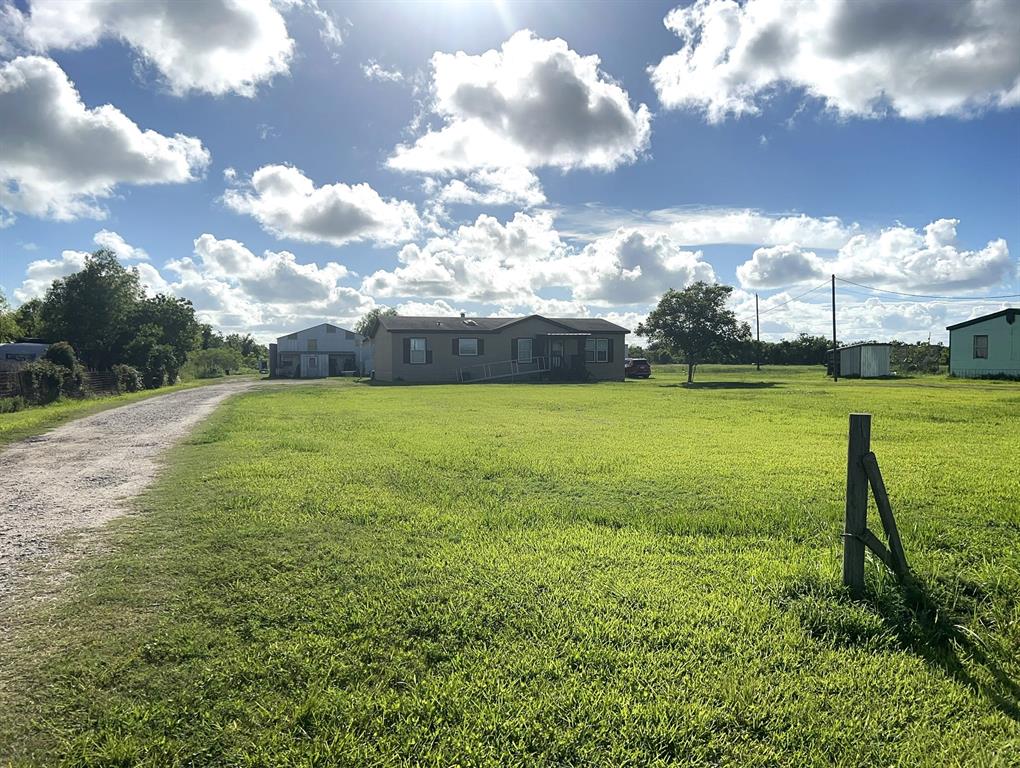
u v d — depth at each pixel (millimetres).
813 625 3883
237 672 3295
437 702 3023
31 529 6062
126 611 4062
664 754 2699
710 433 13219
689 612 4012
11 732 2812
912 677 3281
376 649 3541
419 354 40750
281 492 7410
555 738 2779
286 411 19000
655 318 37062
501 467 8992
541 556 5098
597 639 3654
